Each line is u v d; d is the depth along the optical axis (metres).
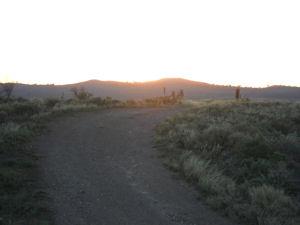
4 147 17.03
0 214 10.88
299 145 21.53
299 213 13.14
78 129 23.42
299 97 135.12
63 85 178.88
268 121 27.17
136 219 11.66
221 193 13.88
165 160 17.75
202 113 31.03
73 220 11.16
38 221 10.65
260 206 13.05
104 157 17.97
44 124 23.42
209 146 19.53
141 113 33.03
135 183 14.80
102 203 12.61
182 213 12.41
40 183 13.68
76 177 14.77
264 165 16.98
